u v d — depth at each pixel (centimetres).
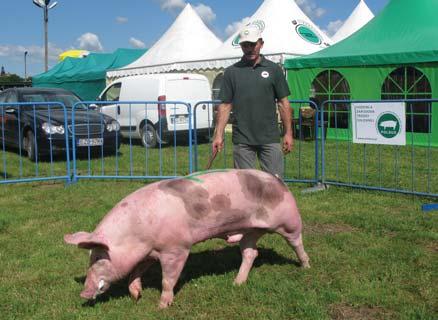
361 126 745
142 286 422
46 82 2648
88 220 612
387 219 600
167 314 370
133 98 1384
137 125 1367
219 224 373
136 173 946
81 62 2678
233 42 1823
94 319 365
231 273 445
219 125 498
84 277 439
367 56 1370
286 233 419
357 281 421
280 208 400
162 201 354
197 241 370
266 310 374
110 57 2573
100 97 1491
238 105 492
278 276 437
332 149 1231
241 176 387
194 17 2245
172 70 1916
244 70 486
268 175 405
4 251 505
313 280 429
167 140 1343
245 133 494
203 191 367
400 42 1398
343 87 1466
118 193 766
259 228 396
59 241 534
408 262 464
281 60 1574
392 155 1123
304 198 721
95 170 985
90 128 1077
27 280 434
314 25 1950
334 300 389
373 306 381
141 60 2200
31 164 1054
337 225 595
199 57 2030
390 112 707
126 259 347
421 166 975
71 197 743
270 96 487
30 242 533
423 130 1301
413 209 654
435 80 1270
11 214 639
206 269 461
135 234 348
